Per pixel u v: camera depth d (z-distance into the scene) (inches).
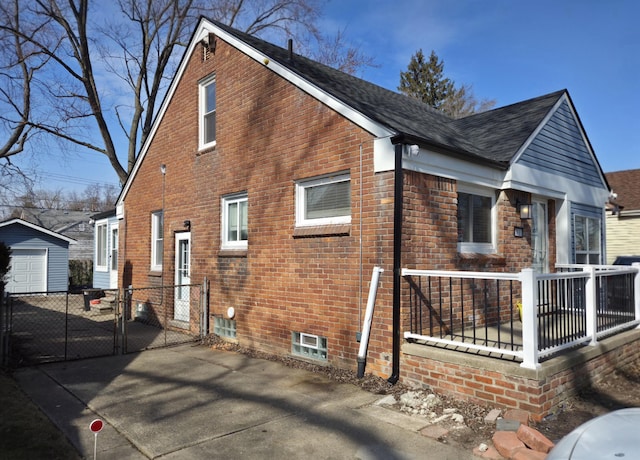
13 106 739.4
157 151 455.8
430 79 1455.5
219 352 323.0
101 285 671.1
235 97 351.9
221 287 359.3
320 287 275.4
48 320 488.7
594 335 236.4
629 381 243.0
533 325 189.6
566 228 369.7
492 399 198.2
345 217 268.5
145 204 476.1
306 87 287.1
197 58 399.9
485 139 341.7
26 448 164.6
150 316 455.8
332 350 266.8
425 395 213.9
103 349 337.1
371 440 172.1
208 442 171.5
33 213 1497.3
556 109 367.9
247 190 335.6
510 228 309.4
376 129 245.9
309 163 285.1
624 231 763.4
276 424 188.2
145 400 219.8
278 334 304.2
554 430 180.5
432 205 252.2
